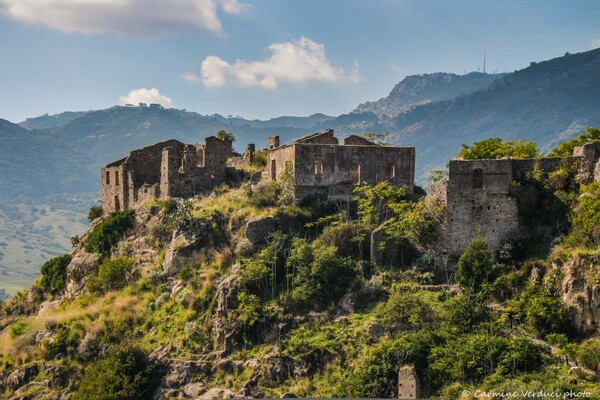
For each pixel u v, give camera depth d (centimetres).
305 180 9062
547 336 6588
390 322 7088
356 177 9250
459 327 6869
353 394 6394
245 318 7588
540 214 7862
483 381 6162
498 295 7300
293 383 6900
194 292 8356
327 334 7281
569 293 6775
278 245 8306
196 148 11000
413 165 9225
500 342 6438
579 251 6975
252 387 7012
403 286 7675
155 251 9544
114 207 11512
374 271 8000
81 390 7662
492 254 7838
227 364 7388
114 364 7712
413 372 6328
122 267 9456
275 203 9069
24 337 9056
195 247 8931
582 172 7831
